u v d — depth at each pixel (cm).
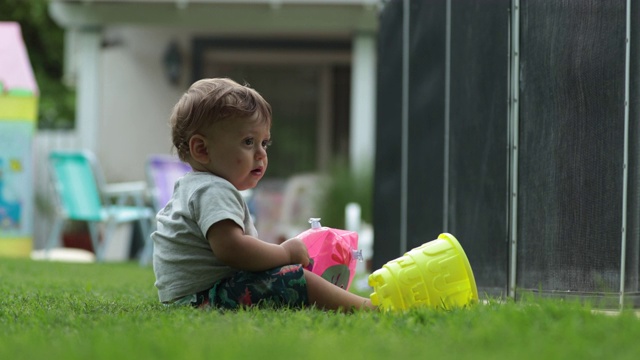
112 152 1959
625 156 525
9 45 1623
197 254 476
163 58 1980
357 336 333
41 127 2852
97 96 1728
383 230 954
